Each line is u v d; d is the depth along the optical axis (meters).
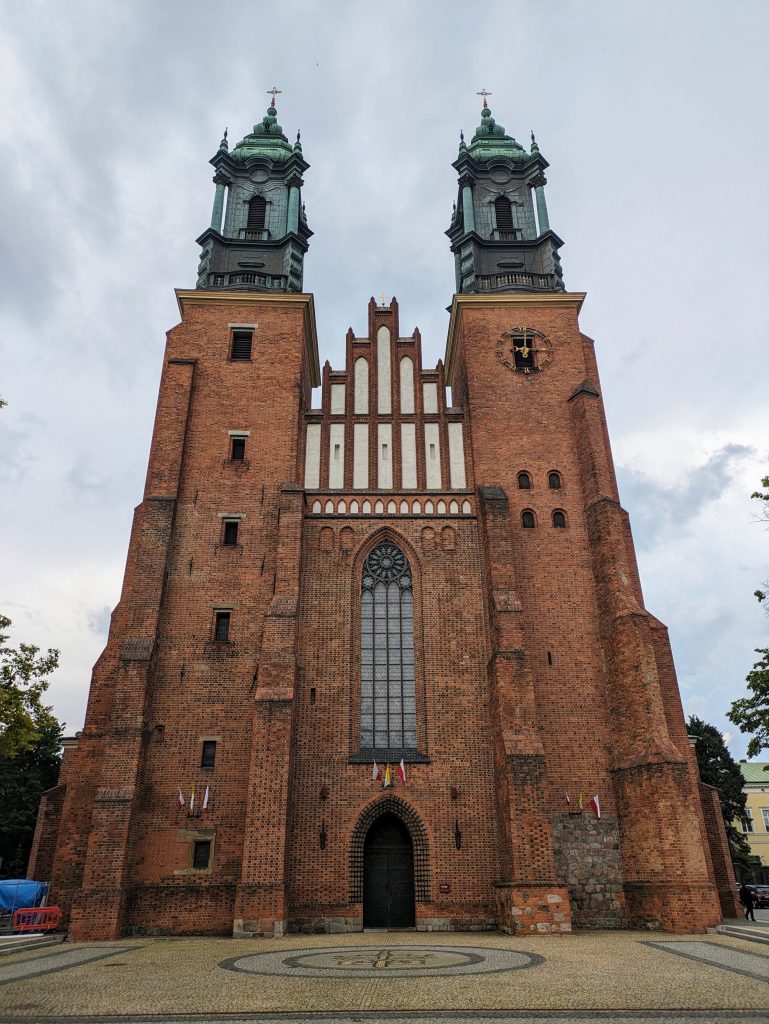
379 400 43.19
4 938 26.64
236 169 51.84
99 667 34.88
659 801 30.81
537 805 30.55
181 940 28.12
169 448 39.50
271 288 46.97
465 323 44.56
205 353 43.34
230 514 38.78
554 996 14.95
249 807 30.47
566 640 36.56
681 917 28.97
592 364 44.06
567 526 39.16
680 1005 13.88
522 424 41.69
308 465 41.22
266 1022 13.01
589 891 31.83
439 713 35.00
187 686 34.72
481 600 37.50
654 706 32.78
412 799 33.38
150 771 33.00
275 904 29.03
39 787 70.50
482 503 38.59
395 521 39.41
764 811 94.88
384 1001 14.60
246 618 36.41
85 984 17.19
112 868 29.53
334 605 37.34
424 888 32.06
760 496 32.38
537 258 49.31
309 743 34.25
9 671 31.56
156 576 35.88
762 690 32.75
